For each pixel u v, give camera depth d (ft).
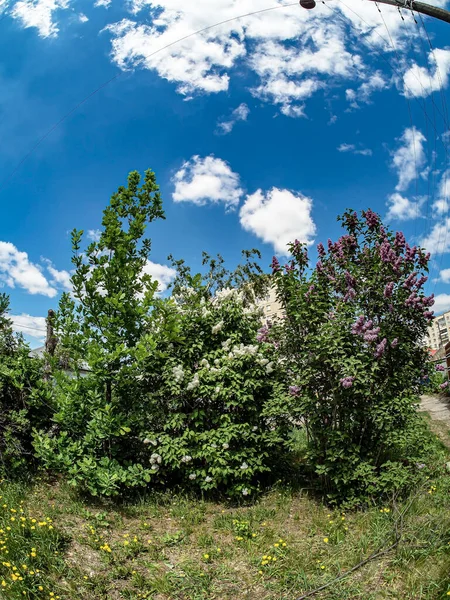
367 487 19.66
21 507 17.21
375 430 21.16
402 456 22.21
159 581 14.30
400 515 16.88
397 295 21.63
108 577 14.34
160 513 20.07
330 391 21.01
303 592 13.78
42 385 23.15
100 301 23.40
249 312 25.49
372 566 14.55
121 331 23.67
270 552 16.33
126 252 24.06
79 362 23.59
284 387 23.04
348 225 25.53
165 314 23.20
